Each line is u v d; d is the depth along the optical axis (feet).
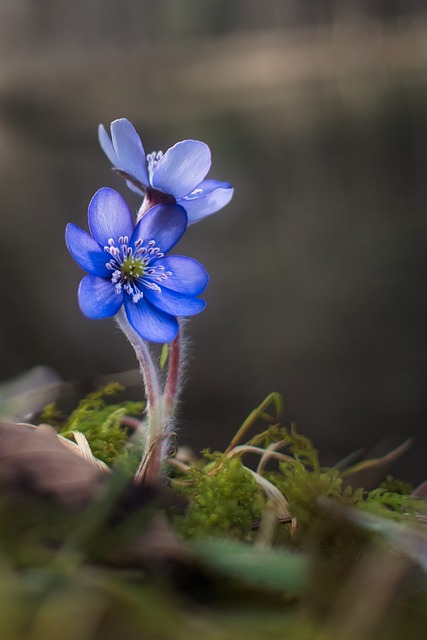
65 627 0.63
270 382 3.44
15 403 0.85
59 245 5.81
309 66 19.31
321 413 3.08
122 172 0.90
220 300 4.76
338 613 0.67
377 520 0.73
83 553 0.68
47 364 3.63
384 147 9.89
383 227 6.33
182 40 23.62
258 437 0.95
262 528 0.78
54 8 23.09
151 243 0.86
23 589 0.65
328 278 5.10
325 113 12.67
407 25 21.90
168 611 0.65
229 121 12.12
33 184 8.09
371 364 3.63
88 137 10.77
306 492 0.81
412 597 0.68
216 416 3.00
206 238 6.31
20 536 0.69
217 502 0.83
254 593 0.69
